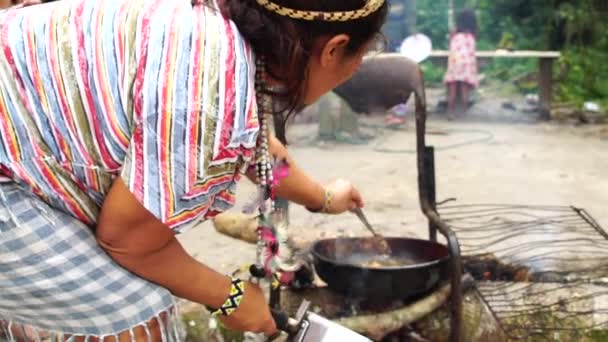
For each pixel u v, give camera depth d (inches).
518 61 288.0
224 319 42.4
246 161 36.7
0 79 36.1
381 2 36.0
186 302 69.0
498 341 66.5
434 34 299.9
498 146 183.9
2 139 36.2
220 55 33.9
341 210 59.5
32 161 36.4
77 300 39.7
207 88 33.4
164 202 34.6
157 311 40.8
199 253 96.2
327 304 66.7
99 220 36.6
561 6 291.9
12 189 36.9
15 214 36.9
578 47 286.0
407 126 212.4
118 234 36.3
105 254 39.1
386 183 142.2
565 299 69.7
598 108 241.9
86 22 35.6
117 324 40.7
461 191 136.5
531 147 182.5
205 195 35.8
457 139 194.4
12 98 35.9
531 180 145.7
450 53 233.3
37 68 35.6
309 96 38.9
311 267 68.4
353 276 62.5
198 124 33.4
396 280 61.7
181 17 34.6
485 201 128.2
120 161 35.9
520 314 68.1
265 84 37.2
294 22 34.3
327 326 44.6
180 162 33.8
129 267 38.3
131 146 34.3
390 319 63.0
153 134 33.4
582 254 85.0
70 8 36.8
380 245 73.5
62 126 35.7
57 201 37.7
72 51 35.2
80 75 34.9
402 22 264.7
